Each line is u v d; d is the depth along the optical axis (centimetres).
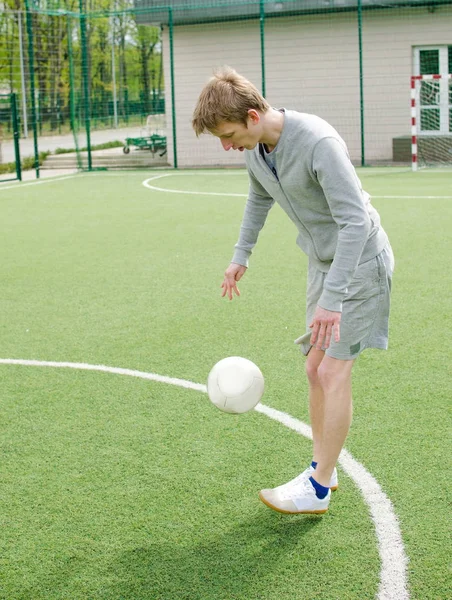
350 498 326
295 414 419
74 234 1058
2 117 3044
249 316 616
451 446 374
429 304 632
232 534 300
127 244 966
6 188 1703
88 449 383
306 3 2000
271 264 812
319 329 280
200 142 2198
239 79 271
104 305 666
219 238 992
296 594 260
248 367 321
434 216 1119
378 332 305
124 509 323
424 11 1995
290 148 274
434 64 2041
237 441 387
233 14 2036
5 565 283
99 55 4153
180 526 308
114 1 3972
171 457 371
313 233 299
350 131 2105
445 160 2039
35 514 320
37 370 501
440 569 273
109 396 453
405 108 2058
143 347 544
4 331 594
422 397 436
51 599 262
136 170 2103
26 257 895
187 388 462
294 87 2117
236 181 1736
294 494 308
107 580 272
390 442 380
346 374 298
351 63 2066
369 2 1941
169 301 672
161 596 262
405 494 329
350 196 271
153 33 4303
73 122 2133
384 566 275
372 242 296
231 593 262
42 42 3541
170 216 1207
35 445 389
